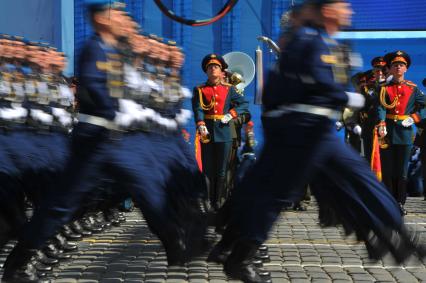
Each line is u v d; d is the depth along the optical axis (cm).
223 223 877
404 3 2342
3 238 1014
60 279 1005
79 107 871
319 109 805
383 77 1761
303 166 809
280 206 823
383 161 1744
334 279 1003
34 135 1138
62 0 2355
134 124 887
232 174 1738
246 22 2344
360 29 2366
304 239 1358
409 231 856
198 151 1659
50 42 2361
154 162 904
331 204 861
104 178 870
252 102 2319
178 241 920
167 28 2355
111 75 861
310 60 798
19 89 1126
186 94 1154
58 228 863
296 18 834
